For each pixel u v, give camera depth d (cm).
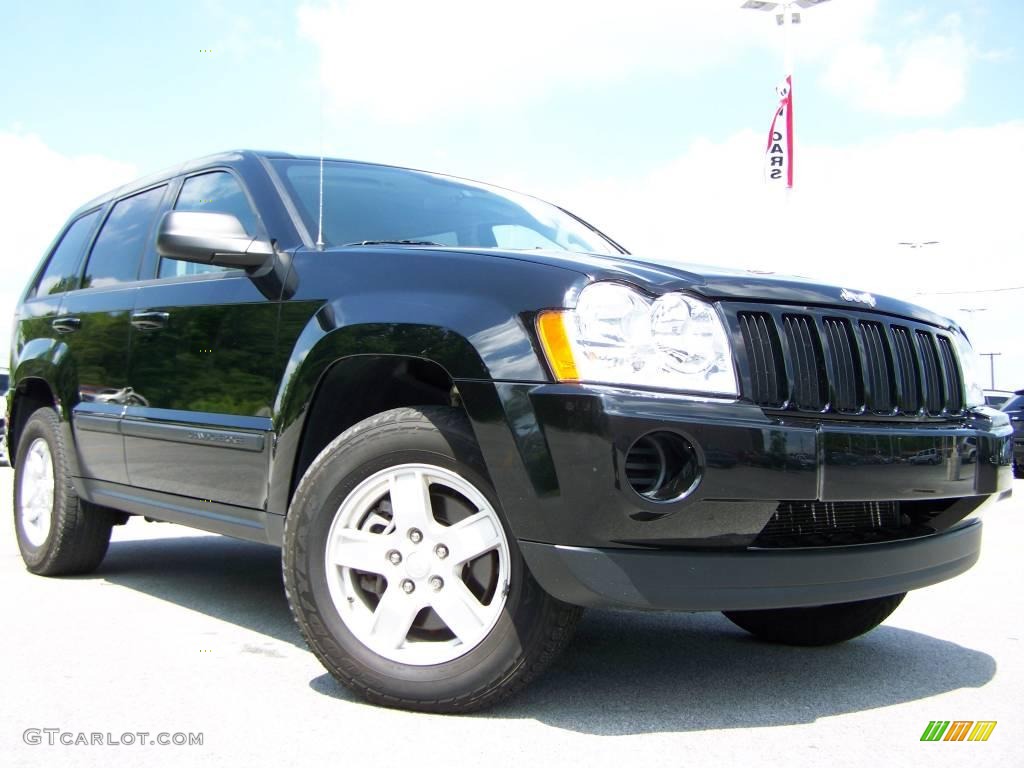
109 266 429
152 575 450
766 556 237
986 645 341
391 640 254
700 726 247
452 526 251
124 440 375
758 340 247
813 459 240
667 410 228
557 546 229
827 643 337
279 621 358
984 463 281
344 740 230
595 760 221
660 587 227
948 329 302
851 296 271
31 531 450
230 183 361
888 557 257
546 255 259
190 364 339
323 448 291
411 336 254
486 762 218
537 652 240
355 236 325
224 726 239
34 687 269
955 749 233
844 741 238
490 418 237
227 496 317
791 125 1678
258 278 316
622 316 234
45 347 445
